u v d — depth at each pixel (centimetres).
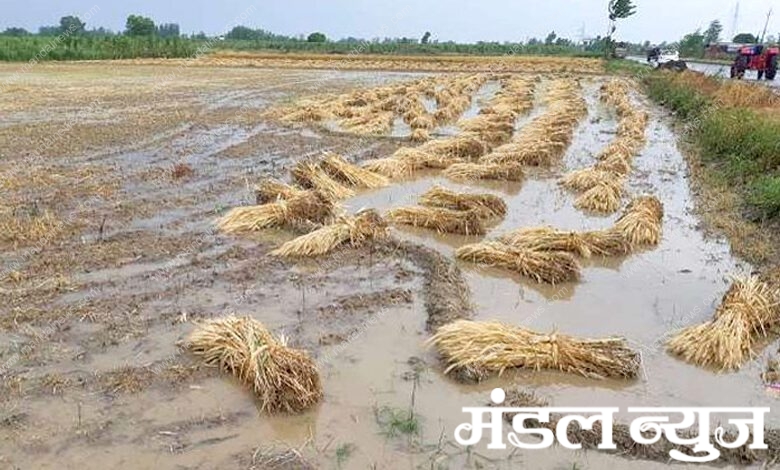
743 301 766
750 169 1416
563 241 1016
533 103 2958
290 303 810
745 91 2316
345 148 1780
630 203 1229
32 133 1834
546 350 677
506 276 930
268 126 2100
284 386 592
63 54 5375
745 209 1229
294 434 560
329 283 876
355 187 1386
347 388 630
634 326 785
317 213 1109
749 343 728
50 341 695
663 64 4775
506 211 1230
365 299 823
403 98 2781
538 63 5806
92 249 955
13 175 1350
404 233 1100
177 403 596
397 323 766
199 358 670
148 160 1545
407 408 601
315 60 5900
